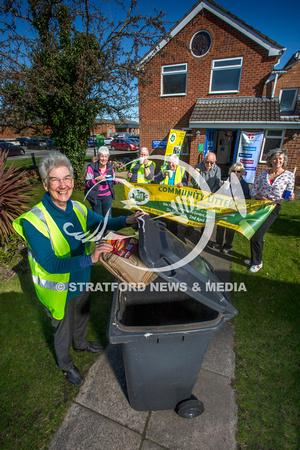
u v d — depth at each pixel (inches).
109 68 289.3
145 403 71.7
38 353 95.2
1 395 80.2
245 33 373.4
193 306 78.4
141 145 490.0
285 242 190.1
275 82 384.5
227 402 79.0
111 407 77.4
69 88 292.4
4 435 70.1
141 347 58.7
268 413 76.0
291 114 432.8
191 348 60.7
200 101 427.2
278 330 106.6
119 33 280.7
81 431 71.2
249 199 141.8
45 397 80.0
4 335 103.1
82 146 339.0
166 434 70.7
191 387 69.6
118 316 60.4
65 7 273.7
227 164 588.7
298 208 275.1
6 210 162.2
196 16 388.2
